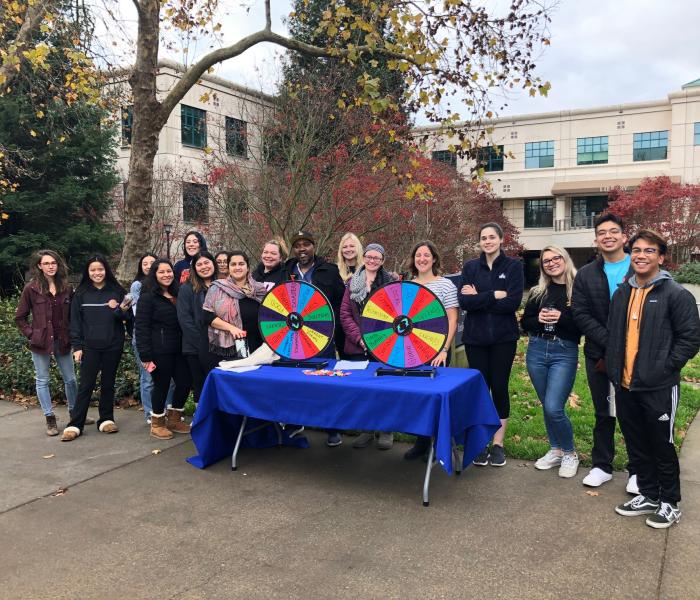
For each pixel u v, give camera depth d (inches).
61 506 157.6
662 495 139.5
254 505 156.3
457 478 172.7
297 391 166.7
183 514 151.4
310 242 211.5
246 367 186.2
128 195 316.8
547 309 167.0
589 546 129.5
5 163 497.0
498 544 131.6
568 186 1181.1
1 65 370.0
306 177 421.7
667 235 852.6
